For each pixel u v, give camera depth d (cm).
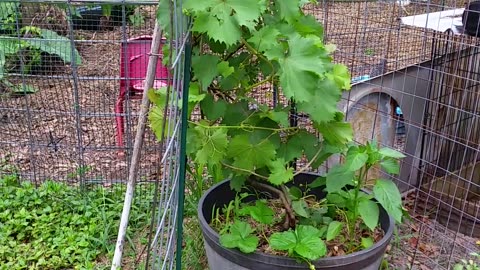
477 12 266
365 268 201
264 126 223
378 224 226
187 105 184
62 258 283
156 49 233
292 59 192
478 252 282
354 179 221
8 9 416
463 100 316
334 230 208
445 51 304
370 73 348
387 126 319
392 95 311
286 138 227
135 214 312
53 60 450
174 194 184
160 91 208
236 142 211
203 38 206
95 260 286
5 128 402
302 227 206
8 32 420
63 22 458
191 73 212
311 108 200
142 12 462
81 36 471
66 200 327
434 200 321
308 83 190
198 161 211
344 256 194
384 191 207
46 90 448
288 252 198
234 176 226
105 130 409
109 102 430
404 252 286
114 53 482
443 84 309
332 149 220
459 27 283
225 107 217
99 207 322
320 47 197
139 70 349
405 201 323
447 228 292
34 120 417
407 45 373
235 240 200
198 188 284
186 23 178
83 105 427
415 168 319
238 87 224
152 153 341
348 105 300
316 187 243
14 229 302
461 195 327
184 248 281
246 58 219
